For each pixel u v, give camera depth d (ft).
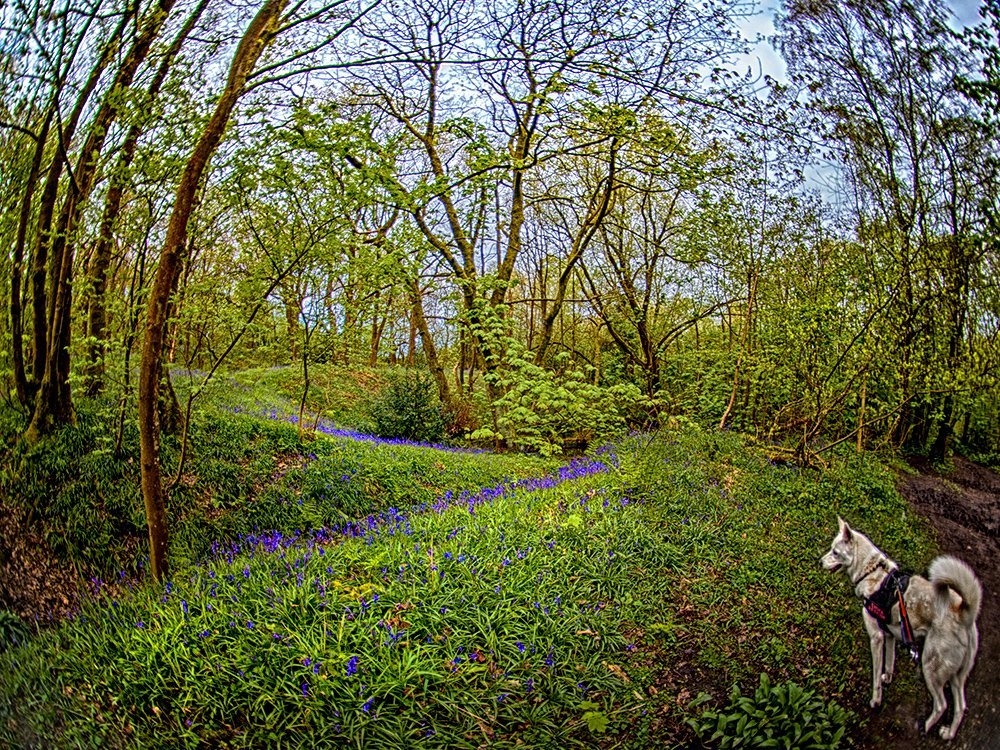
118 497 30.45
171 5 28.07
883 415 45.96
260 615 19.79
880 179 49.16
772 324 49.62
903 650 22.26
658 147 46.85
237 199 30.91
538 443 46.19
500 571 22.89
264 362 79.82
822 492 38.58
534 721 16.84
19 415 32.68
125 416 35.73
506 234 71.20
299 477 37.99
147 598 22.81
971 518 42.34
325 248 33.73
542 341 63.52
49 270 33.76
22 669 19.42
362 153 33.30
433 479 42.47
